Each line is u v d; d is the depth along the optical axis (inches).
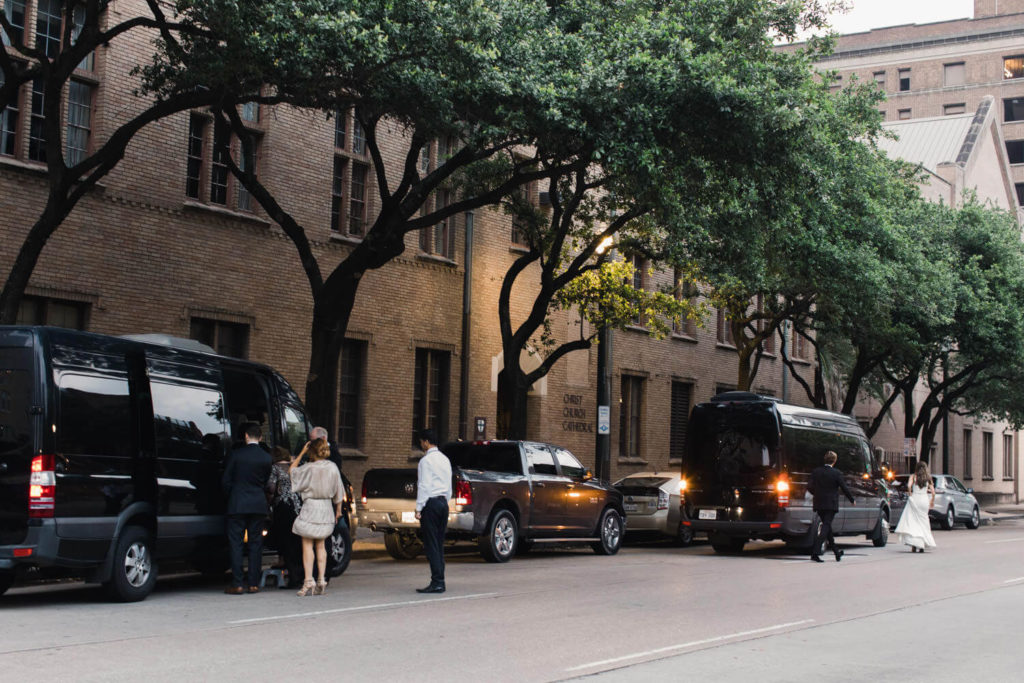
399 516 671.1
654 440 1339.8
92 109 752.3
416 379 1018.1
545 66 596.7
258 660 323.6
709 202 741.3
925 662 350.9
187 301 797.9
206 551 506.0
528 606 465.1
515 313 1122.0
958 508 1346.0
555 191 855.1
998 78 3344.0
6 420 426.3
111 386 454.9
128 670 302.7
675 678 310.8
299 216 888.9
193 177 819.4
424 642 364.5
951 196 2164.1
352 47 527.2
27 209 702.5
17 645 341.7
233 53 545.6
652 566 688.4
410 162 710.5
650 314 936.9
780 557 801.6
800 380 1355.8
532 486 711.7
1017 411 1648.6
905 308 1139.3
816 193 794.8
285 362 872.9
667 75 603.5
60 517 425.1
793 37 748.0
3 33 700.0
